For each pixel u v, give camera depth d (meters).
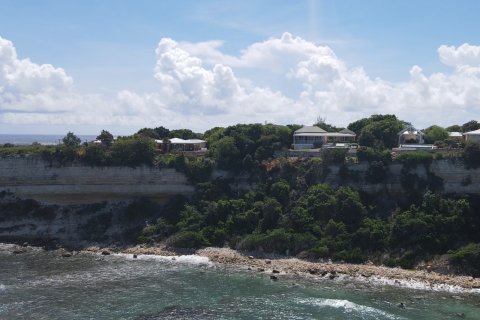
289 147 130.88
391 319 61.41
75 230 104.75
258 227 96.88
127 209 108.12
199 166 113.06
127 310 64.81
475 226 89.25
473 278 77.38
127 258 90.69
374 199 101.56
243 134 123.44
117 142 117.12
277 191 103.62
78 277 78.94
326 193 100.12
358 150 106.81
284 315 62.84
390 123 123.81
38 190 112.38
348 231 91.94
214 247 94.31
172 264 86.44
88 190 112.62
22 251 94.44
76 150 114.56
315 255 87.06
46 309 65.00
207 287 74.06
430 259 83.31
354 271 81.06
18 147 121.94
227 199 105.81
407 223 88.31
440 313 63.78
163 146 129.38
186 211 104.12
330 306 65.81
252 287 74.00
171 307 65.88
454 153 103.88
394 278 78.06
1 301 67.69
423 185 101.19
